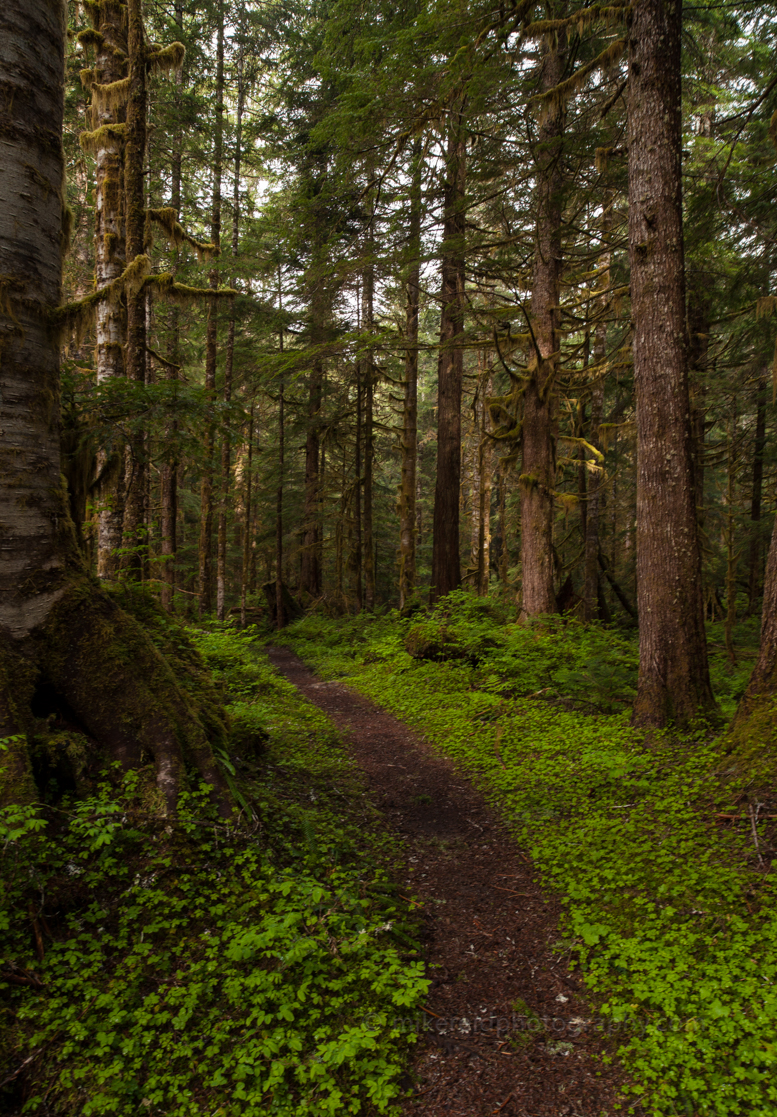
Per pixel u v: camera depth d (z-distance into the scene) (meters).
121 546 8.06
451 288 16.36
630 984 3.58
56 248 4.54
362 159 12.29
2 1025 2.81
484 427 24.31
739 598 20.28
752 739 5.83
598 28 11.25
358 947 3.62
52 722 4.21
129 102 8.12
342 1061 2.87
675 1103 2.79
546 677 10.57
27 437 4.28
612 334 22.52
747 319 12.91
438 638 13.41
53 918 3.38
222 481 17.95
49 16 4.45
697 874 4.53
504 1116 2.79
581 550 19.62
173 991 3.13
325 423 23.50
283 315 20.59
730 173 11.27
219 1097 2.72
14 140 4.24
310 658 17.95
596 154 10.52
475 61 9.70
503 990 3.68
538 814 6.16
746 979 3.43
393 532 31.03
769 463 17.08
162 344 21.36
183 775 4.36
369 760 8.18
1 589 4.12
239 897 3.85
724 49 12.83
